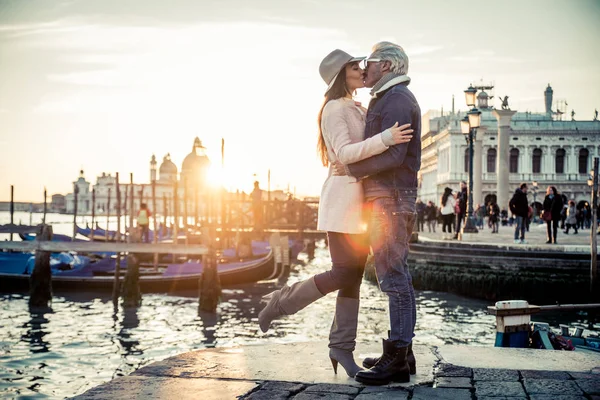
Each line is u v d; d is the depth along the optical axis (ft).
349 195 13.69
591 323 47.52
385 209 13.25
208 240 59.41
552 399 11.87
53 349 42.55
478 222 138.72
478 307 55.72
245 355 15.52
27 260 75.66
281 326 50.39
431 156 288.51
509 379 13.21
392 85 13.35
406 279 13.41
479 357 15.33
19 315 56.90
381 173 13.32
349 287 14.02
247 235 96.94
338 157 13.35
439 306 56.18
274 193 198.49
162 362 14.75
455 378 13.30
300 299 14.17
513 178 244.63
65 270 80.23
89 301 65.16
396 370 13.05
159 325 52.19
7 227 88.43
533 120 254.06
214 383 13.12
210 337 47.14
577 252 59.31
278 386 12.89
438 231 122.83
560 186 243.81
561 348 19.65
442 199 87.10
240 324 52.37
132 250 61.46
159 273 77.87
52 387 33.32
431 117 314.14
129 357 40.55
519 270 58.34
